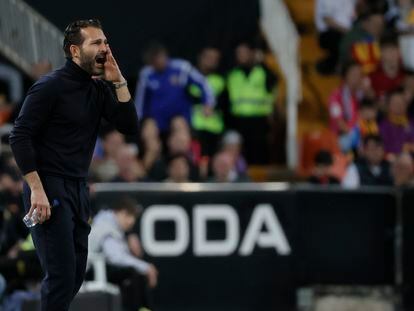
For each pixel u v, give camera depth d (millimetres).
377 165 37094
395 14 43375
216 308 32656
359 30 42531
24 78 31594
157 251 32156
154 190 32062
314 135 40469
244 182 35469
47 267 17078
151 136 35688
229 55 38688
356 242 33781
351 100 40719
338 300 33656
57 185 17078
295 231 33281
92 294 25609
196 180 35219
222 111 39188
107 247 29078
